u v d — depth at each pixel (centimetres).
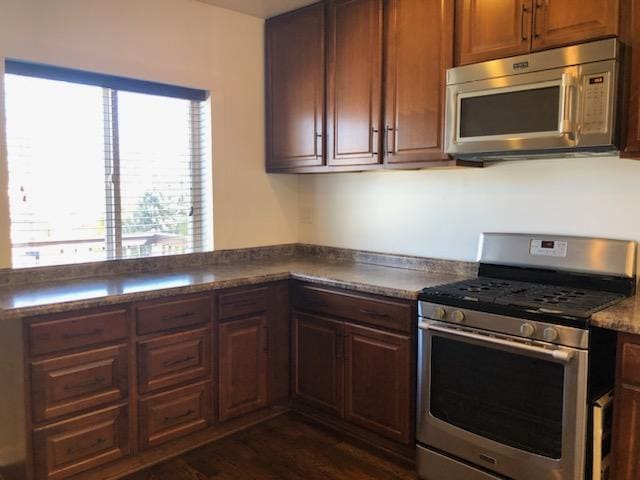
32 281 259
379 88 276
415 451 251
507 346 204
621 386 183
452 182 288
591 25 202
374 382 260
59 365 220
